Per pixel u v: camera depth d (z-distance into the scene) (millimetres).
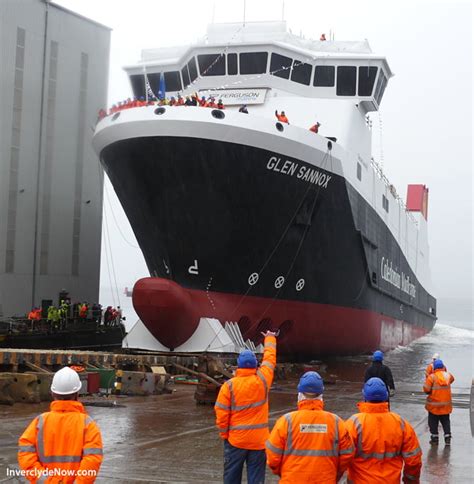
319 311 27016
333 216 25984
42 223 33594
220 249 22703
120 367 19234
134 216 23781
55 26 34000
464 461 10414
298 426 5344
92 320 32531
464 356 40969
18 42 32125
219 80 28188
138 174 22000
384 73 29594
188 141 20922
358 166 28750
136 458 9742
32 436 5055
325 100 28469
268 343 7461
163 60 28844
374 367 13438
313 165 23656
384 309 37625
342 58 28031
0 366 16969
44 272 33688
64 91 34625
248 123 21375
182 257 22828
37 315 29047
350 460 5438
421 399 18703
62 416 5059
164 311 21203
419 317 57312
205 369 15953
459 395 20547
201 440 11273
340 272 27812
